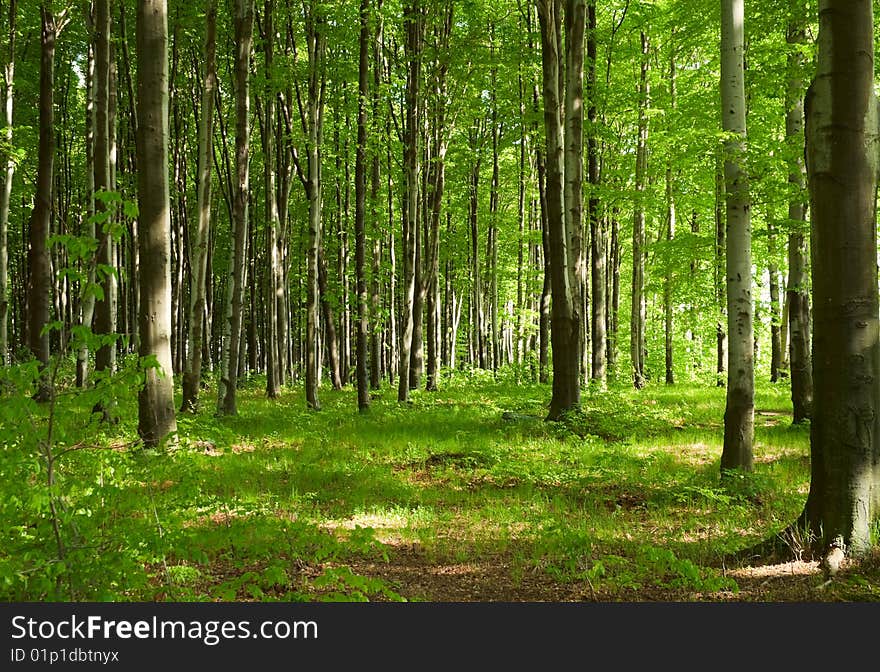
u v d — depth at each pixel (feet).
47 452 11.61
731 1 31.27
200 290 54.03
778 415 57.26
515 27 76.38
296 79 64.69
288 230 105.81
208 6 55.93
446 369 96.37
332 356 88.58
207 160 53.83
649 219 99.45
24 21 67.46
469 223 114.01
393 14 63.93
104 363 47.19
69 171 95.30
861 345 18.83
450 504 28.30
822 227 19.13
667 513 26.50
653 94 73.05
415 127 70.18
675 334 103.40
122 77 81.82
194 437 31.76
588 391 68.74
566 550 21.07
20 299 119.75
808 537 19.43
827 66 18.97
